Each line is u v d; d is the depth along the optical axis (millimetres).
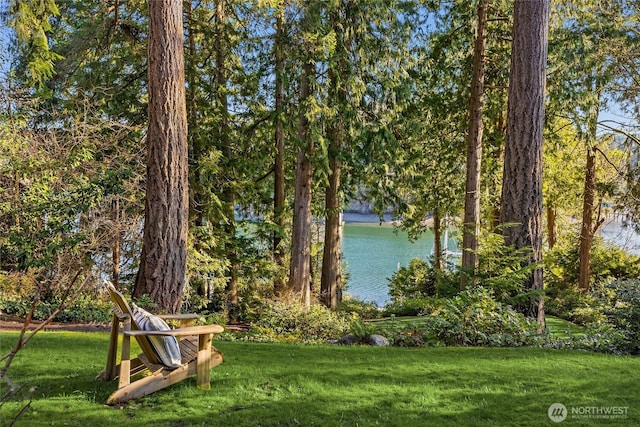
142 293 7680
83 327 8109
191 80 12156
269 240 16031
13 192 6809
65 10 11156
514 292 8156
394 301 18469
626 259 18266
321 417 3703
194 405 3840
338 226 14758
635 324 6754
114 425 3410
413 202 17047
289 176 16797
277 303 11039
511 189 8344
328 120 11852
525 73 8219
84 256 7613
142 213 9859
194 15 12859
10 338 5934
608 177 16406
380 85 12156
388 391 4316
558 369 5156
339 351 5887
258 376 4594
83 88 10727
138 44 11617
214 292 14125
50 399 3832
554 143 14711
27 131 8312
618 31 12508
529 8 8180
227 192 13812
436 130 15336
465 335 6973
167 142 7691
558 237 23625
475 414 3838
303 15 11047
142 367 4461
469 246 12586
